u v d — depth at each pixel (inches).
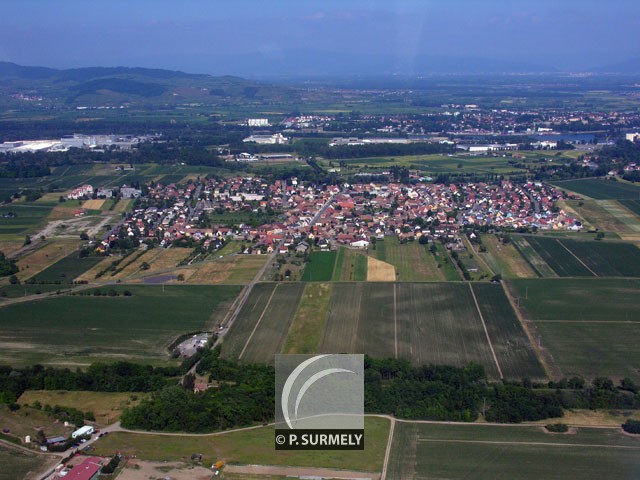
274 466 6353.3
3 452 6648.6
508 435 6929.1
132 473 6230.3
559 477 6176.2
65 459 6481.3
